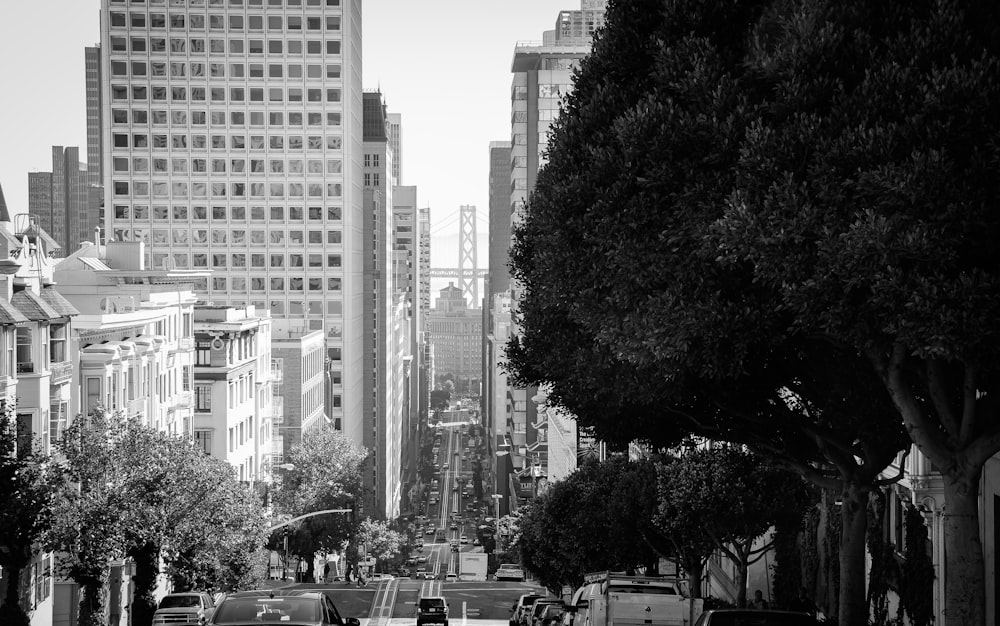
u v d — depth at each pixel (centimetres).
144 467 4869
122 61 18162
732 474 3662
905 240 1706
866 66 1877
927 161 1705
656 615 2783
